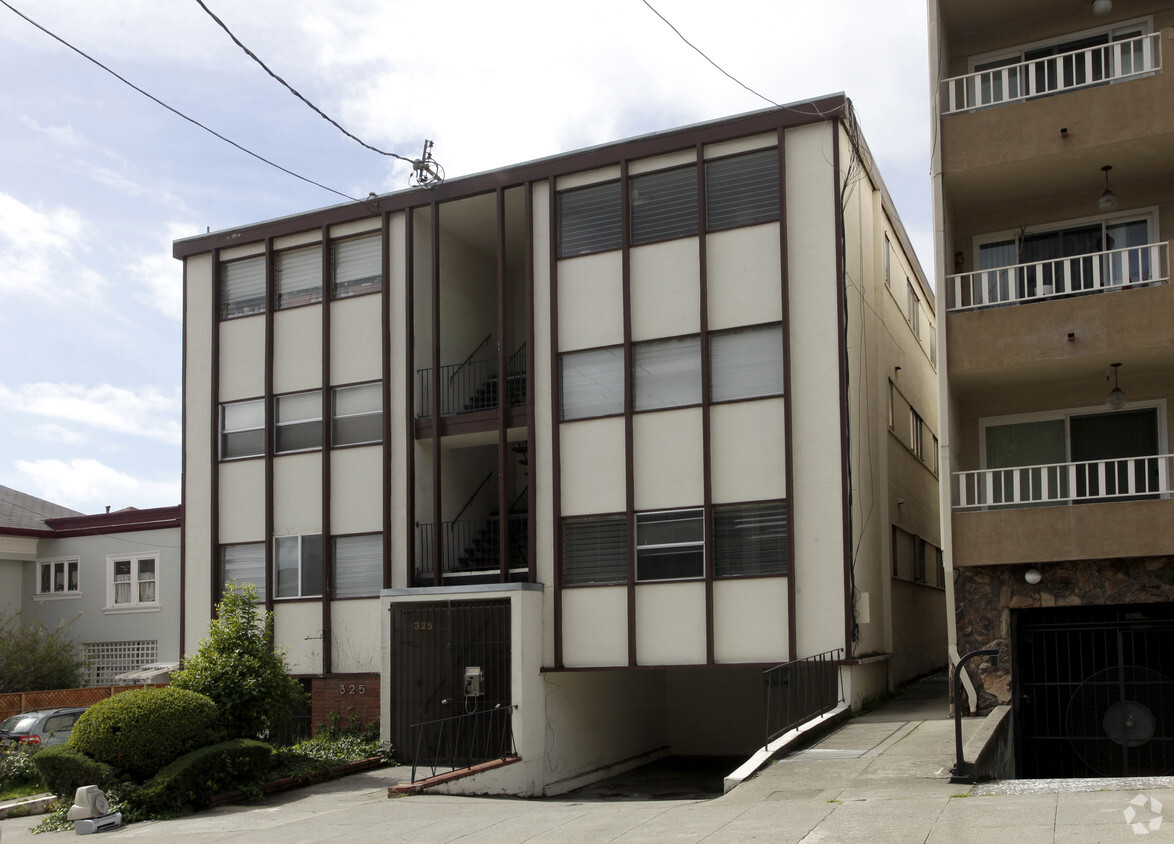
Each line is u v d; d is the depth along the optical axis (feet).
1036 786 35.27
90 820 44.75
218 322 78.18
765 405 60.34
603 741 68.54
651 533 62.03
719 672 77.82
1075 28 61.11
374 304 72.84
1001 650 54.13
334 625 71.10
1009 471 60.64
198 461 77.92
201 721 50.62
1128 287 56.24
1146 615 53.31
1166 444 56.80
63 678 93.09
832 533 57.98
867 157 68.64
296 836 40.50
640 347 63.77
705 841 31.94
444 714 62.13
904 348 81.25
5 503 105.91
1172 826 28.12
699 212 62.85
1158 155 55.52
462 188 70.03
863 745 46.52
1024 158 55.77
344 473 72.28
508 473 73.67
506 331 80.94
